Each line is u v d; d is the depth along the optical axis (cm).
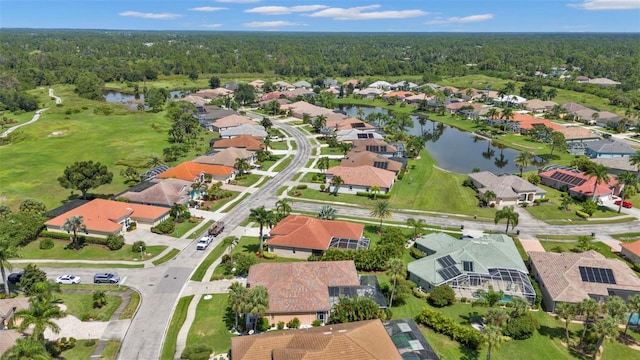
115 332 6844
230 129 19450
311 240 9262
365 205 12331
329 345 5709
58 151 16775
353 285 7675
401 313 7438
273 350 5828
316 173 15000
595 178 13125
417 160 16725
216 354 6331
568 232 10706
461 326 6800
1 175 13975
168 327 6988
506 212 9994
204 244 9638
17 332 6300
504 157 17675
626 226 11050
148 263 8994
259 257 9288
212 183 13800
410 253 9544
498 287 7950
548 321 7344
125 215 10444
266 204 12238
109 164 15462
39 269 8688
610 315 6488
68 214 10344
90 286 8144
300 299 7131
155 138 19062
